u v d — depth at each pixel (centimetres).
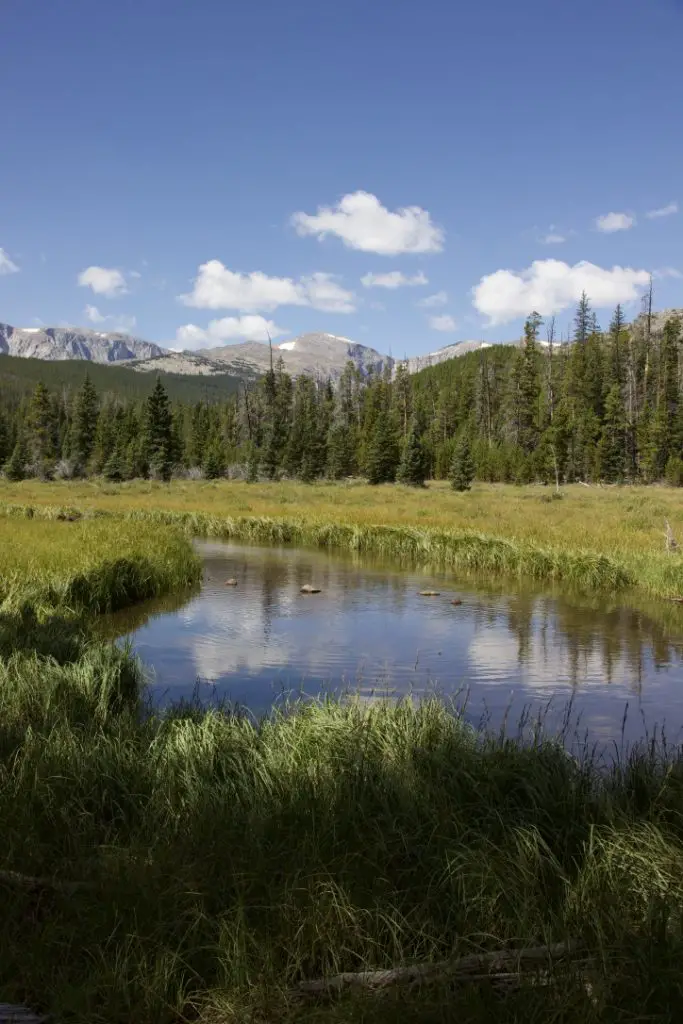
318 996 338
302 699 839
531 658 1061
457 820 475
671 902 387
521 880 411
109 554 1550
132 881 398
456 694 873
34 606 1132
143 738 616
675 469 6141
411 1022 314
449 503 3931
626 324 9862
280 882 401
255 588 1653
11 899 392
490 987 331
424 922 377
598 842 443
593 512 3225
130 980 333
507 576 1841
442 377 14175
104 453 8050
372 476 6631
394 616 1358
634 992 330
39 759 545
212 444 8938
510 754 575
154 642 1144
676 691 902
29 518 2603
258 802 488
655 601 1522
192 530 2808
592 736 732
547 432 6731
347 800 488
